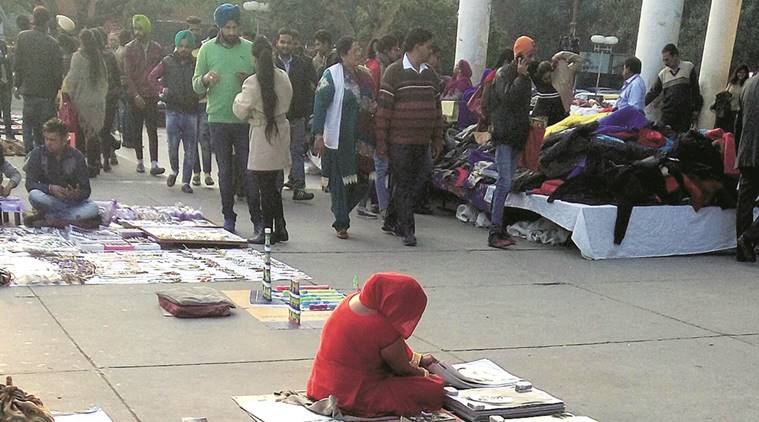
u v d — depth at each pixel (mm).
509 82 7617
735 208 8477
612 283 6988
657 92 11383
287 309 5605
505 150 7797
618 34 36062
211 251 7184
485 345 5164
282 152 7312
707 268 7809
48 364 4336
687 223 8250
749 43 31422
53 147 7438
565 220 7965
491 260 7543
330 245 7707
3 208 7492
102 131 11164
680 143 8383
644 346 5340
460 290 6441
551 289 6664
